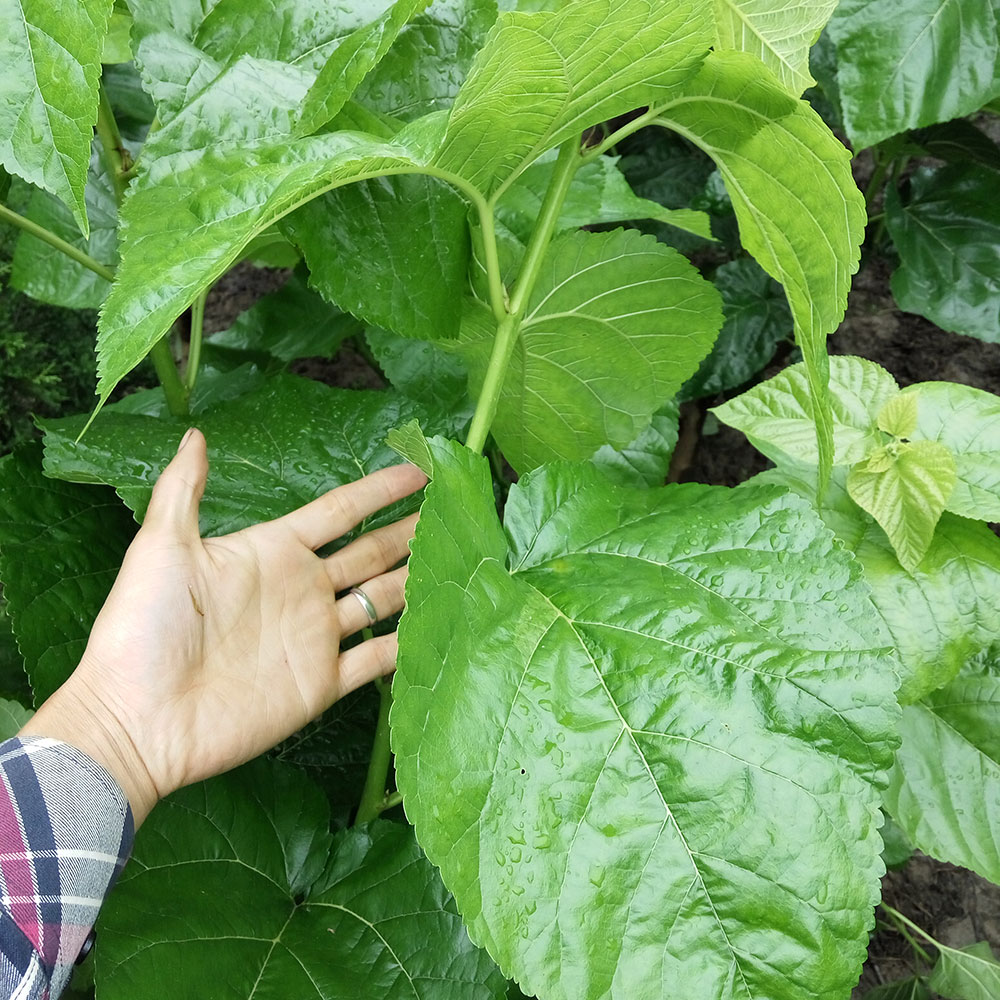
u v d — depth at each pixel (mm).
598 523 431
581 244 497
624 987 335
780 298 905
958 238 828
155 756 426
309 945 458
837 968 341
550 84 361
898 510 554
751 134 411
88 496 532
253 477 533
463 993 444
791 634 386
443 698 339
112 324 323
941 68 586
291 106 423
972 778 614
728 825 350
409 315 480
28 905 352
